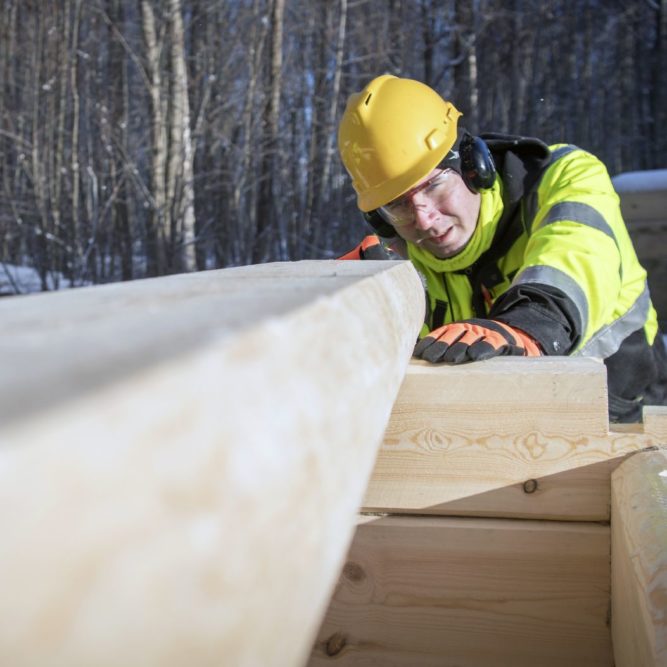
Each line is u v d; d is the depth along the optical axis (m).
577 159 2.05
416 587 1.24
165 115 13.95
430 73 16.83
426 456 1.22
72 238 14.43
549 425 1.18
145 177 16.61
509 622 1.22
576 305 1.56
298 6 19.17
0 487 0.13
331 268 0.86
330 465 0.30
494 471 1.20
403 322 0.72
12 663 0.13
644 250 6.90
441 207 2.17
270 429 0.24
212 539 0.19
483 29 16.72
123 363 0.19
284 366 0.27
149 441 0.17
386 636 1.26
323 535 0.28
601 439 1.17
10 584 0.14
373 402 0.43
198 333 0.24
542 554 1.19
